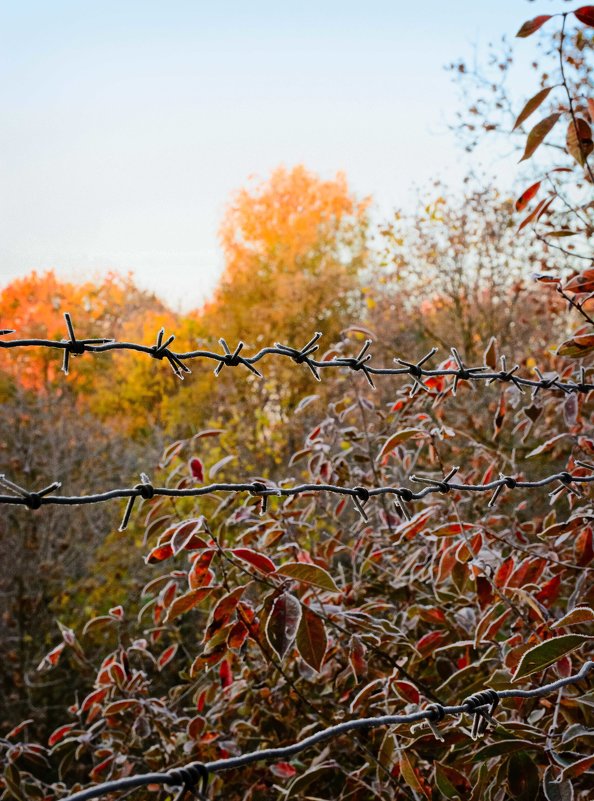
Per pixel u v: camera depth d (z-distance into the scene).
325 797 2.31
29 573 6.11
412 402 2.65
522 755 1.44
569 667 1.57
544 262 5.11
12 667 5.47
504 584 1.82
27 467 6.79
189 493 1.35
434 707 1.14
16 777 2.29
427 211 9.83
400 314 10.55
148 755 2.39
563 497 4.42
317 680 2.34
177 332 19.34
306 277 21.36
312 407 9.02
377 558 2.54
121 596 5.93
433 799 1.94
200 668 1.76
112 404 16.38
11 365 10.42
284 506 2.43
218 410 13.40
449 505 2.26
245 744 2.48
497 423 2.18
